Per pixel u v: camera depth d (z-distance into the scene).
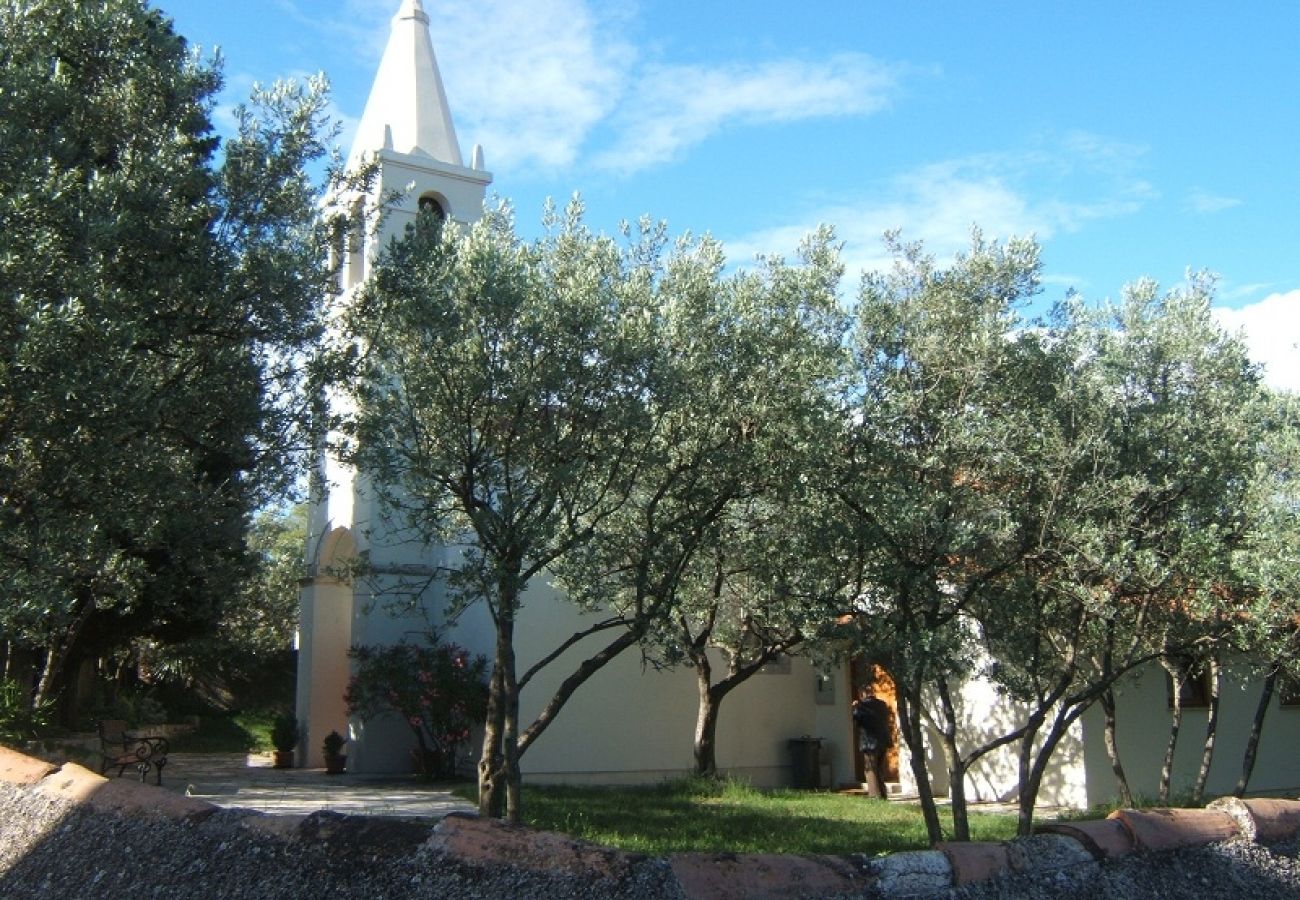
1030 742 9.02
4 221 7.16
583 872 4.86
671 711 18.20
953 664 8.13
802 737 19.28
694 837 11.66
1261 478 8.52
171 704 29.89
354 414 8.99
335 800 14.55
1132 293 8.84
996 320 8.34
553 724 17.22
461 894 4.88
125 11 9.34
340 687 20.84
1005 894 5.21
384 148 20.09
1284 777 17.98
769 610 11.48
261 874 5.33
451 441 8.27
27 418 7.11
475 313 8.20
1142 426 8.33
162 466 7.98
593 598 9.23
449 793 15.45
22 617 6.98
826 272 9.04
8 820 6.83
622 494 8.52
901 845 11.31
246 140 9.48
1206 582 8.16
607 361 8.14
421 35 22.42
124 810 6.30
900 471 8.21
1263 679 14.49
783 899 4.81
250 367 8.90
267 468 9.01
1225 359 8.66
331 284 9.41
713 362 8.42
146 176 8.40
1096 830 5.84
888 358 8.66
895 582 8.05
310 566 21.14
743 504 9.19
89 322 7.16
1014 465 8.07
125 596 10.41
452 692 16.98
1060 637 9.78
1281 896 5.88
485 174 21.03
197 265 8.68
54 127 8.54
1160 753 16.41
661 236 9.09
